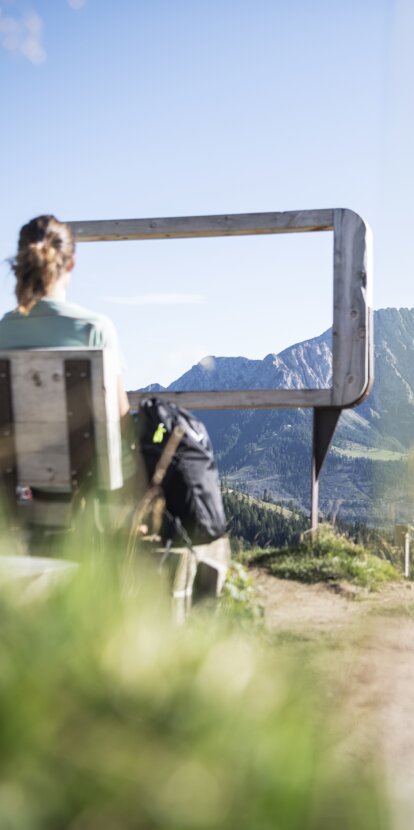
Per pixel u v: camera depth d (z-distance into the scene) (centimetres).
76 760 80
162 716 89
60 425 277
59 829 76
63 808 77
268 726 87
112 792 77
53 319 313
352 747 92
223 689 93
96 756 81
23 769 79
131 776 78
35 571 142
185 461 291
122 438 307
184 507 288
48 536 265
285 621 363
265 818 77
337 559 548
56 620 103
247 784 80
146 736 85
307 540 594
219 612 291
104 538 267
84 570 121
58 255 321
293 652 120
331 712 97
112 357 282
